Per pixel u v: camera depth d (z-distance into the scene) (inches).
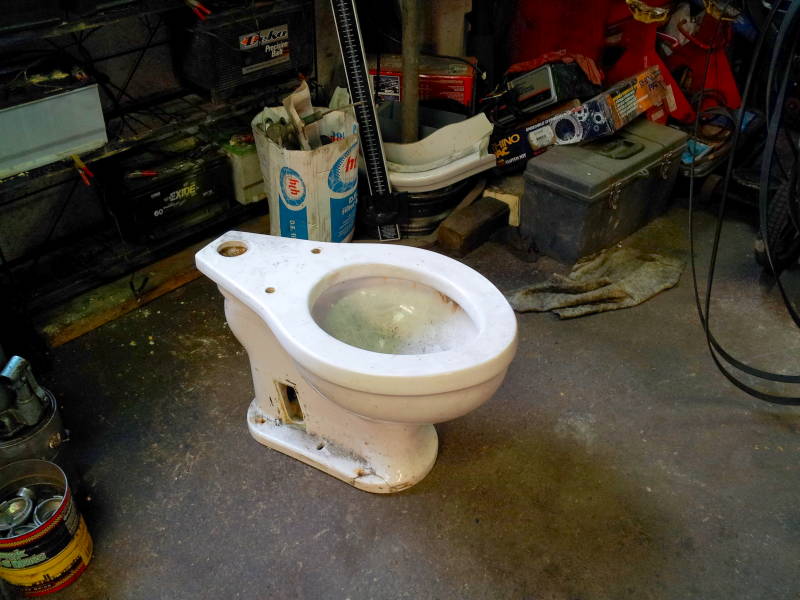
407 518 55.8
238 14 72.7
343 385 46.8
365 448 57.6
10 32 56.7
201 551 53.4
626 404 66.2
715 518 55.9
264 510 56.4
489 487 58.2
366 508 56.6
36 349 69.3
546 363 70.8
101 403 66.1
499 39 105.3
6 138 59.9
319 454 59.2
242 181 82.7
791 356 71.9
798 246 76.9
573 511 56.4
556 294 79.3
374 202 85.6
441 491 57.8
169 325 75.5
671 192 94.6
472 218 86.0
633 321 76.5
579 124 85.6
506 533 54.7
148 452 61.3
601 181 78.2
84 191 80.8
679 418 64.8
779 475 59.4
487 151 89.9
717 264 85.0
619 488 58.2
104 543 53.9
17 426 52.6
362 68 78.6
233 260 55.4
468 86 91.5
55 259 78.2
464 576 51.8
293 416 62.7
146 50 79.0
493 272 84.0
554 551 53.4
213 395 67.1
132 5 63.9
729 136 96.0
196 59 75.2
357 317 58.4
